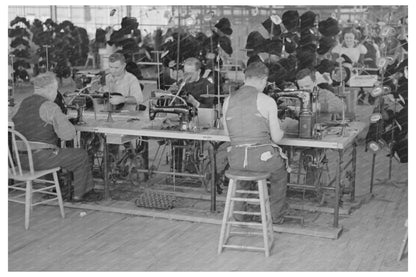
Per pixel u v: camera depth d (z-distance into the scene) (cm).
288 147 501
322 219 467
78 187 499
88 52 1296
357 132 467
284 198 447
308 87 528
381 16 1059
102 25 1400
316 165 495
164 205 491
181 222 469
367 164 662
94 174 579
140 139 566
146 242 425
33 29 1254
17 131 471
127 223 468
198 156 567
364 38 1005
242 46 1116
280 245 416
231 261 388
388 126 597
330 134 455
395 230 446
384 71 611
